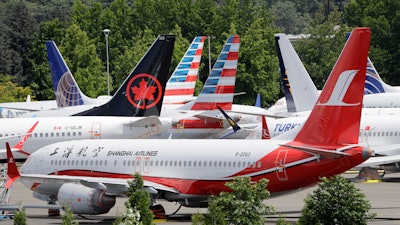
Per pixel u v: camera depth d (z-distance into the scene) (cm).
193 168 13112
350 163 12188
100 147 13938
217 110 19850
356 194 9775
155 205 13400
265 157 12575
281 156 12481
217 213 9256
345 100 12256
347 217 9669
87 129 18312
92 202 13175
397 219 12631
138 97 18800
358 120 12256
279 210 14200
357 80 12231
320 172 12262
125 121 18388
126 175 13550
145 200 10350
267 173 12538
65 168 14012
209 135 19500
